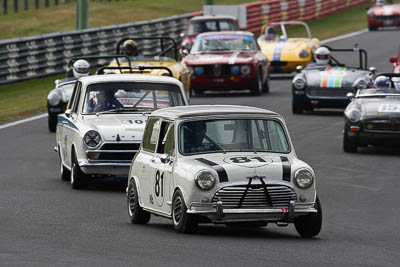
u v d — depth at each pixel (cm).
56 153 6397
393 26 16838
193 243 3303
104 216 4112
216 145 3638
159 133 3844
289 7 17100
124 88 5262
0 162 6031
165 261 2934
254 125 3706
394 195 4784
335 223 3978
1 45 10081
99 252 3116
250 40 9975
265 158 3562
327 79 8125
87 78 5350
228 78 9506
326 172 5556
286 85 10838
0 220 3956
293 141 6769
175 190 3559
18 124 7869
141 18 17600
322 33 16388
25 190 4959
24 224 3838
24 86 10381
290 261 2953
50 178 5428
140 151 4047
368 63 12312
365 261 2991
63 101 7319
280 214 3431
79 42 11431
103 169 4916
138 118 5103
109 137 4919
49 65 10950
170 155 3688
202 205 3422
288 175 3462
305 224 3525
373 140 6162
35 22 16162
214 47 9869
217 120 3697
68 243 3322
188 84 7906
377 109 6219
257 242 3356
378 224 3956
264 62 9881
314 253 3125
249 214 3406
